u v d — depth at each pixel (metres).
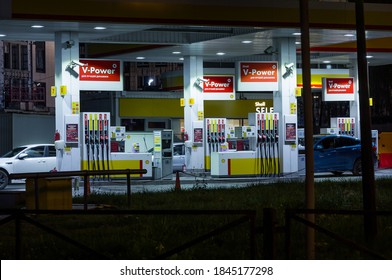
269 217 7.95
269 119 29.97
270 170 29.91
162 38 29.58
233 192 20.53
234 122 49.81
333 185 22.41
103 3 23.78
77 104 26.66
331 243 10.77
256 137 29.91
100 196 19.47
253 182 26.89
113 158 28.47
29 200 15.49
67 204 15.49
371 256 8.63
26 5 23.05
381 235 11.27
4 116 34.91
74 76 26.59
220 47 31.17
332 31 27.09
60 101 26.47
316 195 18.77
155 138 29.62
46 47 55.19
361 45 11.23
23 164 27.06
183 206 16.92
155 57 34.28
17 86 51.38
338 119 36.69
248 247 10.75
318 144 29.88
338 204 16.69
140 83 58.69
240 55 34.06
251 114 30.92
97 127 28.09
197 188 22.14
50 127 37.38
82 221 13.98
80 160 27.22
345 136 30.38
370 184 11.17
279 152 30.02
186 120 33.47
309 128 9.16
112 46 33.41
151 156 29.16
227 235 11.67
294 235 11.66
